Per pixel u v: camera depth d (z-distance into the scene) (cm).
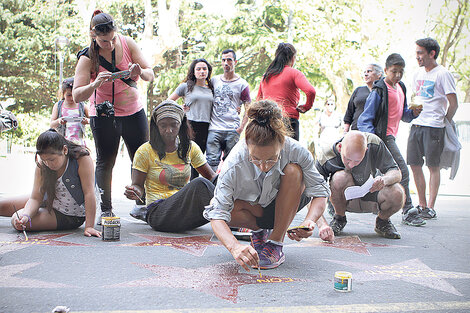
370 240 411
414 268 311
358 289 259
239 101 592
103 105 416
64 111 564
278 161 280
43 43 2052
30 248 335
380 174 415
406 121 536
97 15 398
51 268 285
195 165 447
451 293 256
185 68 1830
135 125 450
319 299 240
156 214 412
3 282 255
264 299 238
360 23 1647
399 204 413
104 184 438
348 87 1759
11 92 2050
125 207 626
